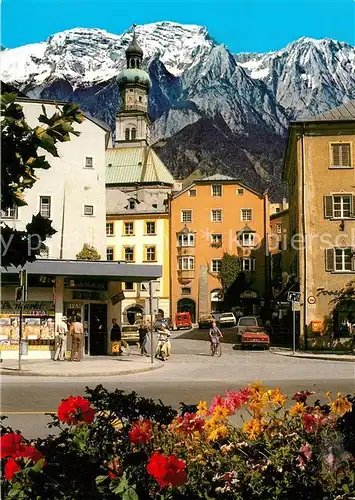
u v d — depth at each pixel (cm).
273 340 5162
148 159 11356
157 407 616
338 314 4297
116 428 593
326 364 3034
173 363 2991
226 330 6706
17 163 471
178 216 8288
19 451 491
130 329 4466
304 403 671
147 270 3130
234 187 8194
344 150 4434
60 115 482
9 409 1437
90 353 3375
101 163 5216
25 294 2344
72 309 3219
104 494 462
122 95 13675
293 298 3838
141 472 490
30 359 2969
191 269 8169
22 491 461
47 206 4975
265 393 654
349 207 4397
